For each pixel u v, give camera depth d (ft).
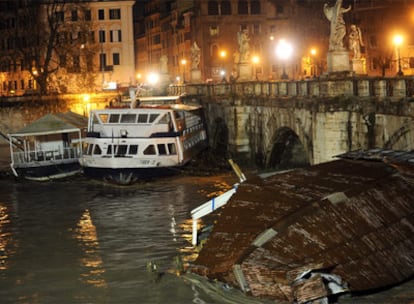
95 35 379.14
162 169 150.92
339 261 70.08
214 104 187.93
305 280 67.56
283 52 196.03
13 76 381.40
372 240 73.15
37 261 90.68
